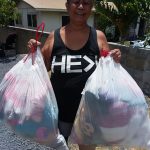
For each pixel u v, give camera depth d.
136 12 7.82
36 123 1.92
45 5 15.78
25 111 1.90
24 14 16.36
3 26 11.21
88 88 1.90
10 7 10.93
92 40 2.03
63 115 2.14
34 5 15.36
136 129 1.92
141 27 14.50
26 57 2.03
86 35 2.04
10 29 11.33
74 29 2.03
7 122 1.97
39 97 1.92
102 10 8.38
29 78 1.95
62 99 2.08
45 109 1.92
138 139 1.95
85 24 2.06
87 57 2.01
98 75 1.91
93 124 1.93
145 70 4.91
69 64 2.00
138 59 4.97
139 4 7.68
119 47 5.28
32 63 1.99
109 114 1.86
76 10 1.96
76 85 2.02
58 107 2.12
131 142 1.96
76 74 2.01
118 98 1.86
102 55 1.94
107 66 1.92
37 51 2.01
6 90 1.99
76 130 2.08
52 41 2.08
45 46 2.12
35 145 3.36
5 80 2.02
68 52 2.02
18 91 1.94
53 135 1.99
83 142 2.08
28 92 1.92
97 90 1.87
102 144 2.01
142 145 1.97
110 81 1.88
